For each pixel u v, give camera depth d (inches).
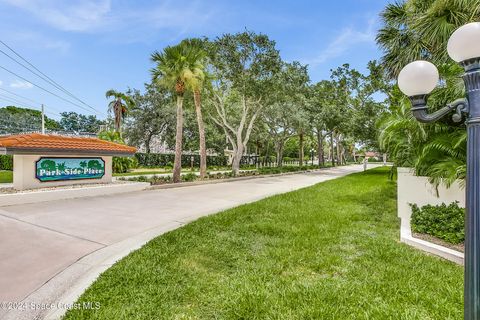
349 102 997.8
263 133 1338.6
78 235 212.2
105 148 471.5
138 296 119.2
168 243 188.9
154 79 612.7
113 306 111.2
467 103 73.5
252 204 334.3
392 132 279.9
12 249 180.1
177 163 591.2
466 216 69.7
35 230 224.1
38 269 150.2
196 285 129.5
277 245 186.5
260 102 819.4
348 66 981.2
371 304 113.1
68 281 136.7
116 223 251.3
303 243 189.6
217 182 657.0
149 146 1456.7
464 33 70.5
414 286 128.2
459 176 206.5
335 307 110.5
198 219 258.2
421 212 212.5
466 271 68.6
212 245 184.1
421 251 178.4
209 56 724.0
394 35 378.3
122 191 463.8
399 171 263.9
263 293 121.1
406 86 83.2
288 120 1033.5
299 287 127.7
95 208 319.9
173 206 342.0
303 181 703.1
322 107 1003.9
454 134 217.8
